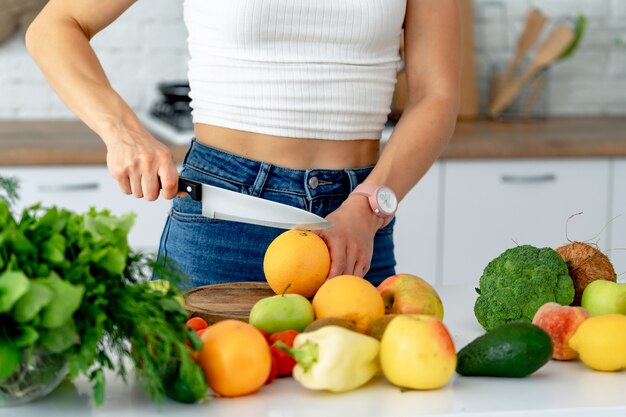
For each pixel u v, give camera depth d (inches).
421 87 68.6
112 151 62.0
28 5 133.8
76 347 40.0
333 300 48.6
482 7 144.9
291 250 54.9
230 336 43.4
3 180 55.1
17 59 136.3
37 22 67.5
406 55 69.5
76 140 118.3
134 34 138.8
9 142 115.3
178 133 118.2
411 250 119.4
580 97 149.1
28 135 121.8
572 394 44.5
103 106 63.9
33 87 137.5
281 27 64.2
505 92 142.2
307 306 48.9
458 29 69.2
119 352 42.4
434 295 51.0
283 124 65.7
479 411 42.1
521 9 145.8
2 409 42.3
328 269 56.7
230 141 67.1
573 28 146.6
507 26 145.9
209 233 68.4
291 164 66.5
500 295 54.1
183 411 42.1
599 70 148.7
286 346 43.8
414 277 51.7
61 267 40.1
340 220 61.2
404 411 42.1
